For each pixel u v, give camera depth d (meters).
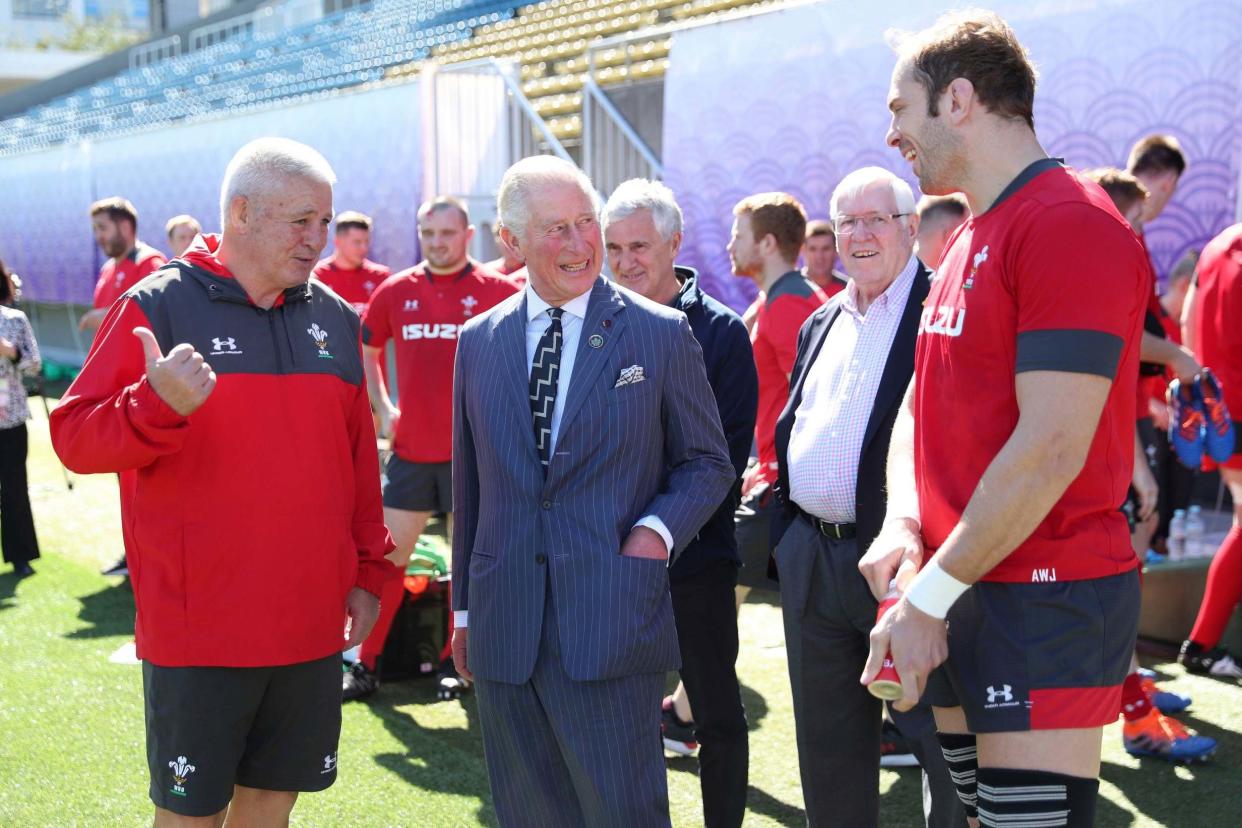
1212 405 3.74
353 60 17.73
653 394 2.24
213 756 2.28
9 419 5.84
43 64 32.84
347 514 2.45
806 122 6.11
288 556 2.29
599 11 12.88
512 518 2.24
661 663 2.21
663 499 2.25
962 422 1.82
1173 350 3.78
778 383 3.67
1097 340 1.63
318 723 2.42
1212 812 3.17
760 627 5.03
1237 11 4.47
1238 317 3.93
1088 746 1.78
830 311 2.81
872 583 1.90
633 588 2.16
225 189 2.28
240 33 25.33
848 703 2.64
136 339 2.23
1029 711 1.76
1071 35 5.07
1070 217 1.66
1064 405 1.63
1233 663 4.20
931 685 2.00
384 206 9.76
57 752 3.71
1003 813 1.79
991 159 1.80
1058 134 5.17
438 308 4.45
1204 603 4.20
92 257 14.73
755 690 4.26
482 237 9.48
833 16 5.91
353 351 2.53
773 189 6.36
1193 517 5.02
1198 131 4.64
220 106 20.16
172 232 7.01
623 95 9.41
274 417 2.29
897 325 2.56
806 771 2.69
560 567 2.18
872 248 2.55
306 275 2.32
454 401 2.45
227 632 2.25
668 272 3.00
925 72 1.80
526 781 2.28
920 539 1.96
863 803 2.66
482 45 14.53
